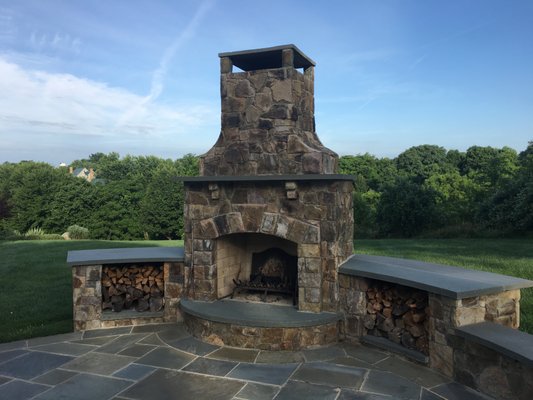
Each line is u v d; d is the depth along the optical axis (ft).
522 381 13.04
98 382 16.51
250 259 26.37
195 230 23.07
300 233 20.65
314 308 20.52
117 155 254.47
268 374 16.97
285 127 21.12
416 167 167.43
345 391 15.30
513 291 17.02
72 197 121.39
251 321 19.45
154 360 18.63
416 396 14.73
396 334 19.07
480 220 67.87
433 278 17.51
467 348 15.19
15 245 61.46
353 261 21.90
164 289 24.14
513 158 125.59
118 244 62.90
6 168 163.32
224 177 21.15
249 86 21.79
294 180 20.31
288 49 21.01
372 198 100.68
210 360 18.49
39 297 30.58
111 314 23.91
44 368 17.92
